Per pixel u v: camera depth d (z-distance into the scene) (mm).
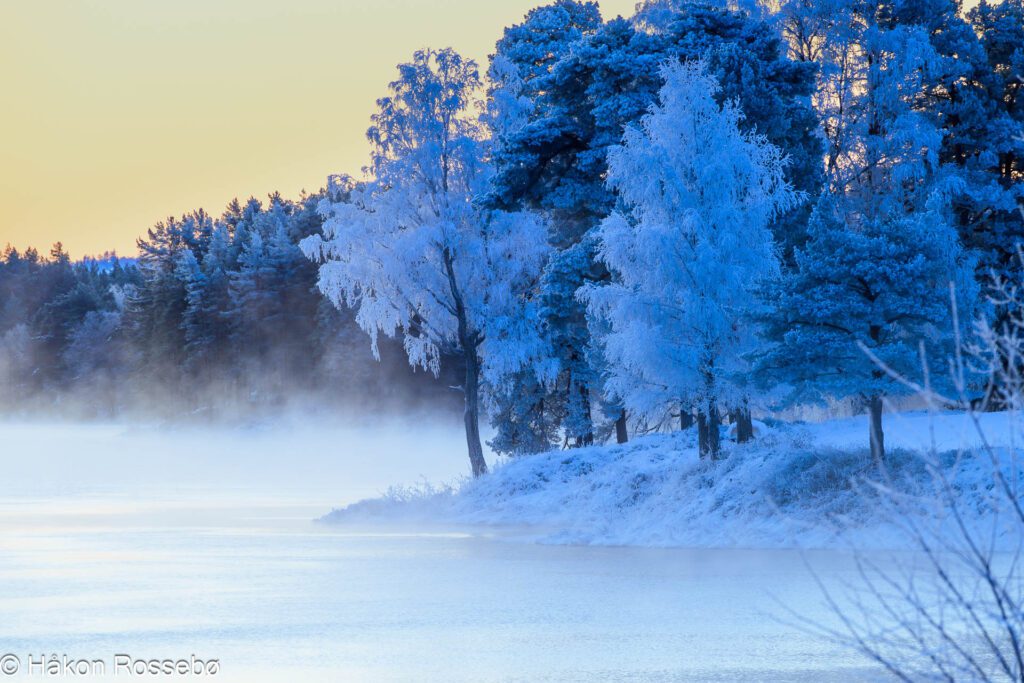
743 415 63344
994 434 48125
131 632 29625
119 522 72250
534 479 71500
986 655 23500
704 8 80125
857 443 56000
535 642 27672
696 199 61156
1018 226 82375
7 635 29250
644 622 30250
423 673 24188
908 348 49906
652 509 56781
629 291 61688
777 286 53031
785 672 23438
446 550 51625
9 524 70750
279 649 27125
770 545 46156
